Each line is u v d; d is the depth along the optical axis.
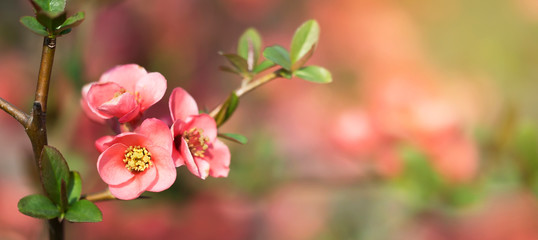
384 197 1.26
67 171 0.65
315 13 1.91
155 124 0.65
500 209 1.27
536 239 1.25
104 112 0.66
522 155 0.88
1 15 1.24
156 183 0.65
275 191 1.08
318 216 1.35
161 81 0.67
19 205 0.64
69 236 1.11
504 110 0.89
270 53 0.70
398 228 1.24
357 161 0.96
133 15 1.29
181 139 0.66
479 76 1.99
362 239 1.28
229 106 0.70
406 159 0.89
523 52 2.03
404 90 0.94
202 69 1.47
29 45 1.23
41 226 0.92
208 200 1.13
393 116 0.92
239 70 0.71
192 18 1.43
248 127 1.55
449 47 2.02
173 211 1.17
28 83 1.21
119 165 0.65
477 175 0.88
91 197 0.66
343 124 0.97
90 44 1.15
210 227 1.21
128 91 0.68
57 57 0.96
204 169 0.67
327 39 1.91
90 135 1.01
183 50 1.37
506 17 2.05
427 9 2.02
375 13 1.95
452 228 1.23
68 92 0.96
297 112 1.71
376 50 1.90
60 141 0.97
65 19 0.64
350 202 1.31
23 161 0.83
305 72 0.70
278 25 1.86
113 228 1.17
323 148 1.59
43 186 0.65
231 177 1.08
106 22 1.25
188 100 0.68
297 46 0.71
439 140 0.90
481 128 0.91
